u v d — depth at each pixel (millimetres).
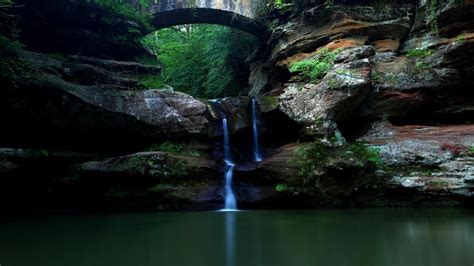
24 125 11016
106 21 13680
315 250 5324
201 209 10422
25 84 10469
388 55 12930
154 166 10734
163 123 11977
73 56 12641
